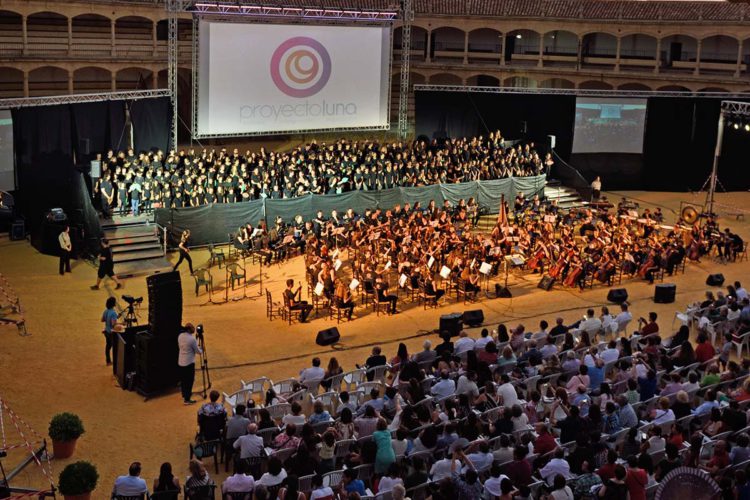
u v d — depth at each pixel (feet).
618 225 138.72
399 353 78.74
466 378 70.38
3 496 58.54
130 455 69.21
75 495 57.72
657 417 64.34
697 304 100.12
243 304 111.14
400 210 139.33
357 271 113.29
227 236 134.41
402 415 63.05
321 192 148.25
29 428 73.05
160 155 142.82
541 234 129.59
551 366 75.36
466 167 160.35
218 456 69.15
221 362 90.84
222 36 155.63
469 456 56.54
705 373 77.87
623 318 92.68
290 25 161.89
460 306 111.86
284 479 53.83
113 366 85.56
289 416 64.54
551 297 116.06
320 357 93.25
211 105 157.69
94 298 109.60
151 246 127.13
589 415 62.03
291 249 131.44
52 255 127.24
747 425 63.82
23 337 95.25
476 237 124.98
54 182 133.59
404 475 56.49
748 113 145.79
